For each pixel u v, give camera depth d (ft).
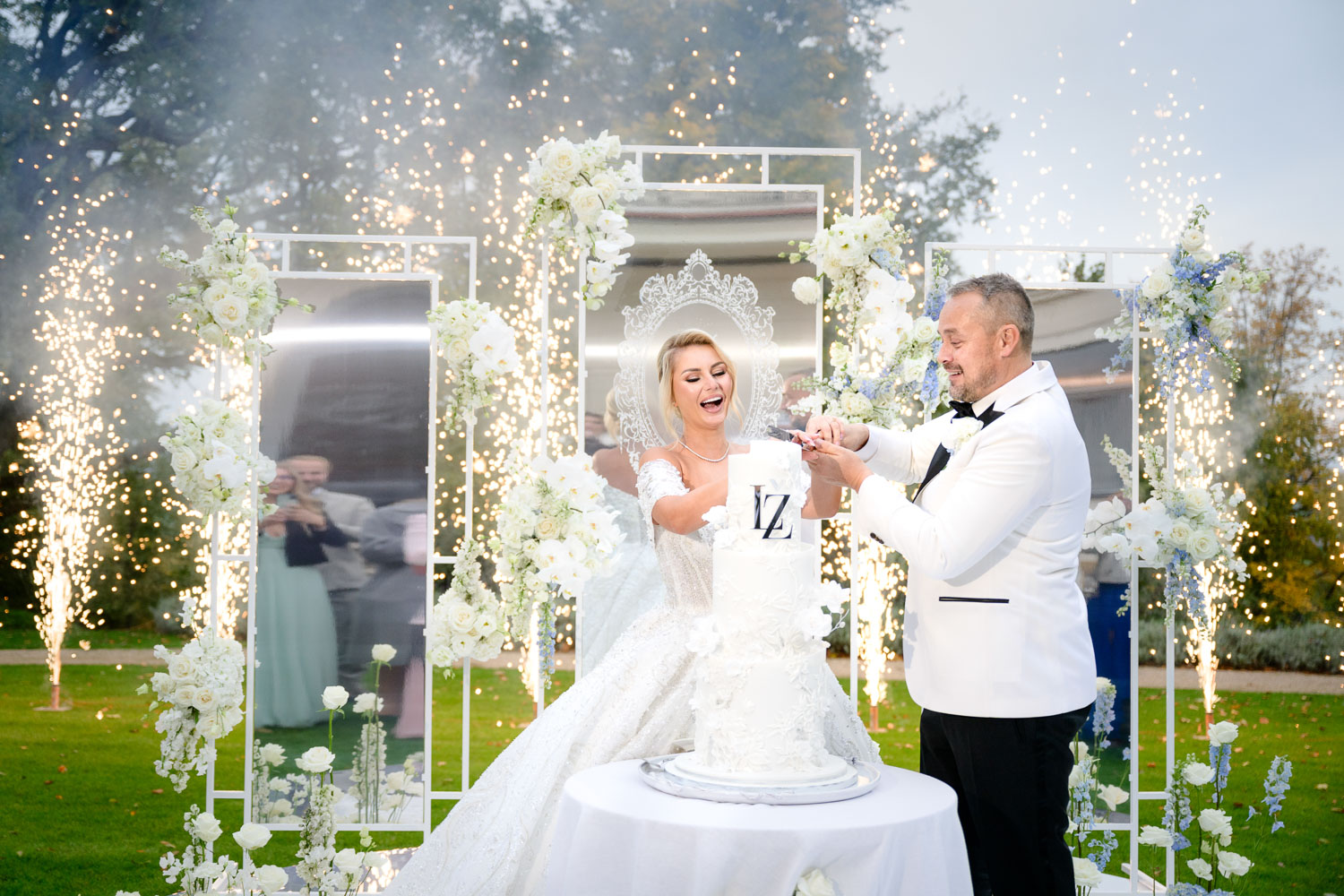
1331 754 24.27
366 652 12.50
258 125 40.11
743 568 7.25
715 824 6.42
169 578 39.68
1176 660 33.73
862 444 10.06
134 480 39.75
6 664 33.88
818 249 11.58
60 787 20.26
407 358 12.53
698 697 7.59
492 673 32.71
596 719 9.59
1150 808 19.83
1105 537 11.98
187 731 11.10
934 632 8.59
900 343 10.98
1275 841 17.81
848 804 6.92
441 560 12.50
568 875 6.89
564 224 11.44
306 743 12.44
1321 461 35.27
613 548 10.84
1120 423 12.78
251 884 12.06
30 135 39.04
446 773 21.99
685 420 10.68
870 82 40.42
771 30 40.93
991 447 8.25
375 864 11.30
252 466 11.48
